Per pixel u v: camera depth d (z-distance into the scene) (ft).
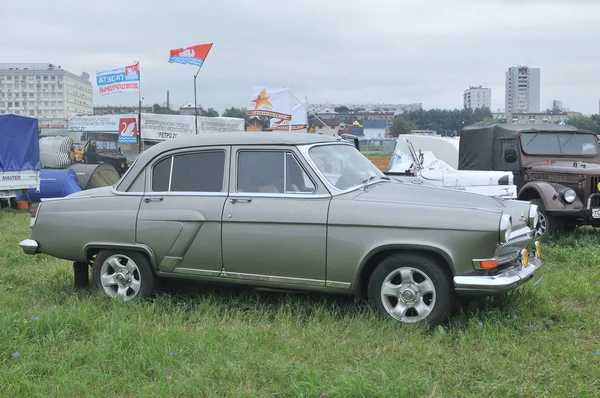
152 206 18.72
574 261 25.31
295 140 17.85
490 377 12.95
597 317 17.25
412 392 12.04
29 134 53.21
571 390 12.23
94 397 12.22
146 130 101.35
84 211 19.61
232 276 17.79
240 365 13.48
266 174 17.76
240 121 111.75
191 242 18.10
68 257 19.90
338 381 12.40
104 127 108.06
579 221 31.35
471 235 15.35
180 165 18.84
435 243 15.56
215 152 18.51
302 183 17.29
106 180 62.80
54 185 56.13
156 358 13.94
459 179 31.86
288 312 17.24
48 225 20.01
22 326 15.89
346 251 16.35
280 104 79.41
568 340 15.30
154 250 18.54
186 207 18.22
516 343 15.06
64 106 414.82
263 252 17.22
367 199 16.69
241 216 17.44
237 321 16.97
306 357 14.29
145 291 18.95
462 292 15.40
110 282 19.48
